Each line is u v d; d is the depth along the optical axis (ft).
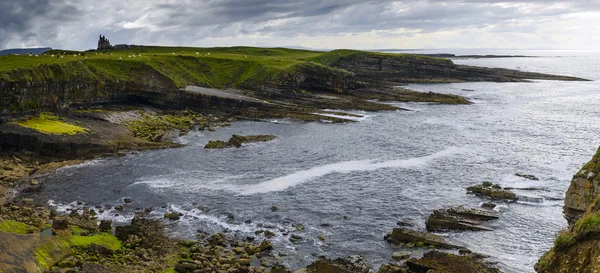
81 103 324.39
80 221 156.87
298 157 250.57
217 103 390.42
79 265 118.01
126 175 217.36
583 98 500.74
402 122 354.95
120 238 145.89
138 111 353.31
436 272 116.78
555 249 90.17
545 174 212.23
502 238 145.28
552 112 399.44
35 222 150.00
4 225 135.33
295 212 171.73
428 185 199.93
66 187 199.31
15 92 253.65
